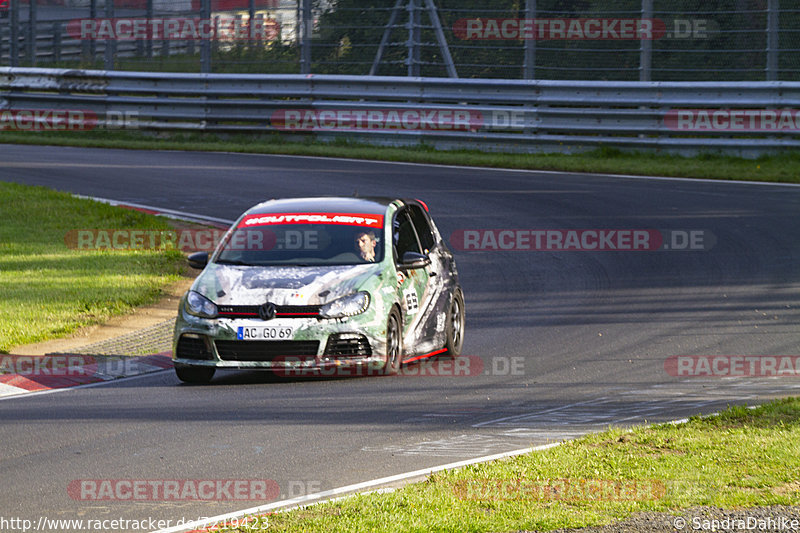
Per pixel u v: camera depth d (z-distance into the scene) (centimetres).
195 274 5347
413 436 2652
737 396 3095
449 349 3816
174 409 3000
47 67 10762
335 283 3384
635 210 6644
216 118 9812
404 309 3534
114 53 10350
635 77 9619
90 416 2917
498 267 5431
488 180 7762
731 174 7831
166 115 9938
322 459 2434
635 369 3512
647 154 8669
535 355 3762
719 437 2486
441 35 9538
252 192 7294
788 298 4622
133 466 2389
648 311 4466
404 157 8775
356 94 9450
